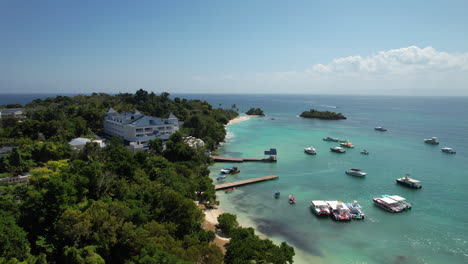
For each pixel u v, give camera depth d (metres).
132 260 37.94
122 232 40.91
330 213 68.50
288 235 59.59
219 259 38.84
